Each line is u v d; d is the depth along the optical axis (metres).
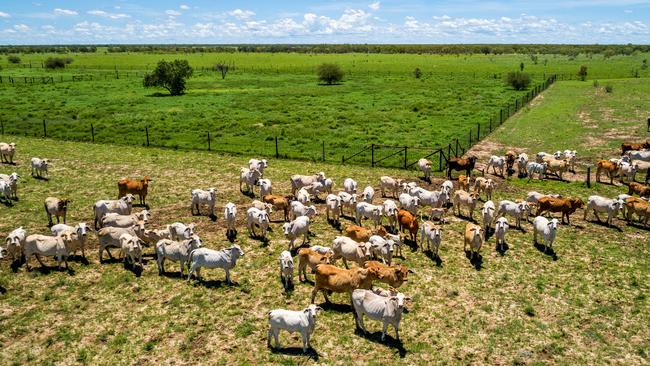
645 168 28.48
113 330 13.78
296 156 35.50
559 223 22.45
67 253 17.20
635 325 14.20
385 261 17.45
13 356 12.60
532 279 16.97
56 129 44.91
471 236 18.12
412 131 45.78
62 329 13.75
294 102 66.50
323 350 13.06
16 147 37.34
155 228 21.28
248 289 16.12
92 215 22.81
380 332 13.92
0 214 22.52
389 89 84.06
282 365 12.43
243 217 22.94
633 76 102.69
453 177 30.16
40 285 16.06
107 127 46.38
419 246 19.84
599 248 19.58
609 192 26.91
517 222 21.94
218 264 16.11
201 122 49.78
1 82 87.62
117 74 107.25
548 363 12.62
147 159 34.25
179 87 75.44
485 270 17.66
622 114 52.12
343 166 32.97
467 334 13.83
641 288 16.30
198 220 22.52
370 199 23.27
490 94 74.62
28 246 16.70
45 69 128.12
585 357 12.84
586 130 44.31
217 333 13.74
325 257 16.11
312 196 25.89
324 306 15.18
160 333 13.66
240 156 35.66
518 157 30.66
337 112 57.59
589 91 74.69
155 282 16.47
